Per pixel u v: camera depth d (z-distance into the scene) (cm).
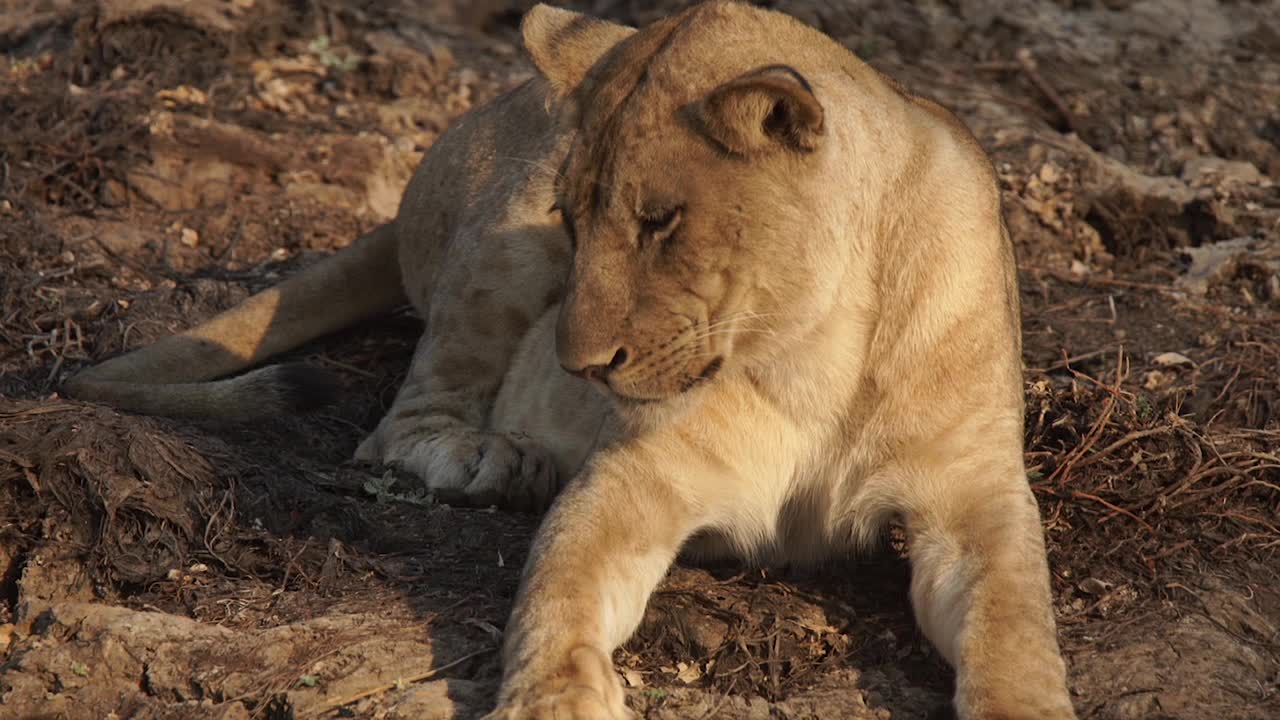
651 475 688
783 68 578
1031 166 1363
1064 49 1645
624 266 609
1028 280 1198
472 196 965
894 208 667
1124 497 791
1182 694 627
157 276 1138
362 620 665
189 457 775
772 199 607
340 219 1277
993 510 671
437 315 925
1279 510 810
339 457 916
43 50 1496
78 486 740
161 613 665
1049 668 591
